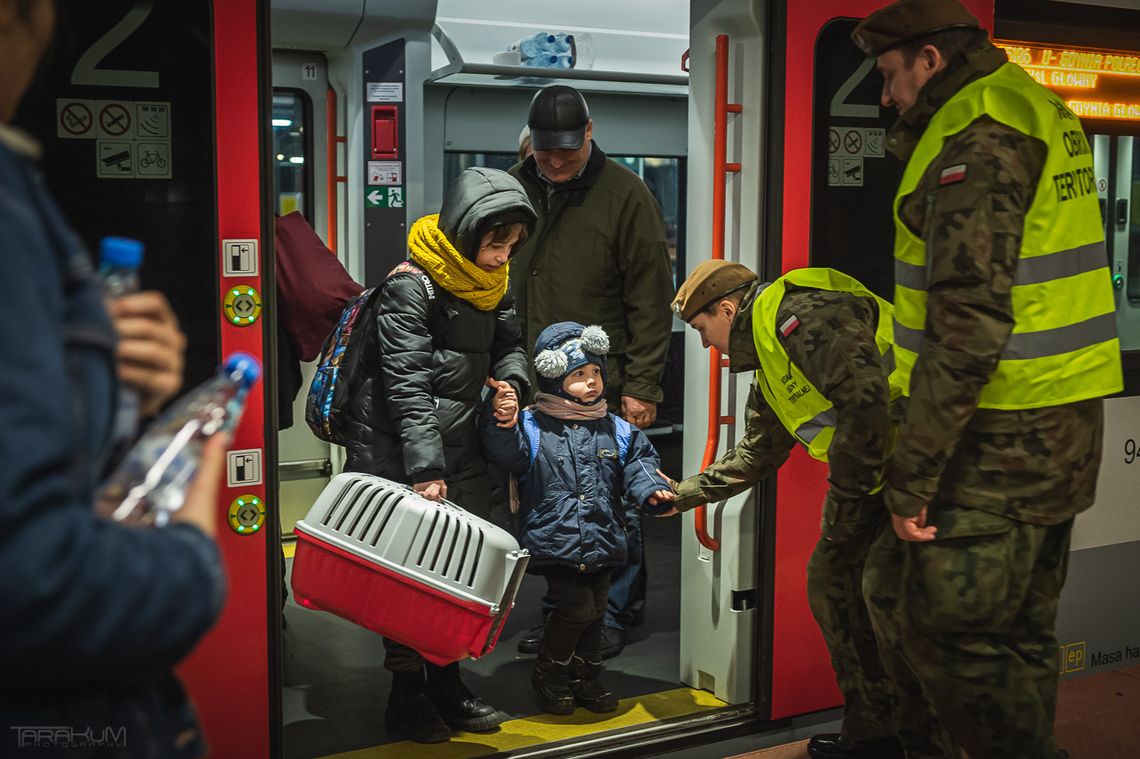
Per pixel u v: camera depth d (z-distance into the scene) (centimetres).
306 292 389
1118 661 427
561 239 434
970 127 253
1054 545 275
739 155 369
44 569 90
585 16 688
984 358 241
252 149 286
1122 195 418
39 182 105
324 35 541
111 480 112
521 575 312
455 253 331
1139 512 425
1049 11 396
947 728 292
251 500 294
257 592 297
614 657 434
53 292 97
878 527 316
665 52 714
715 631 388
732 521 377
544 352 371
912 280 270
